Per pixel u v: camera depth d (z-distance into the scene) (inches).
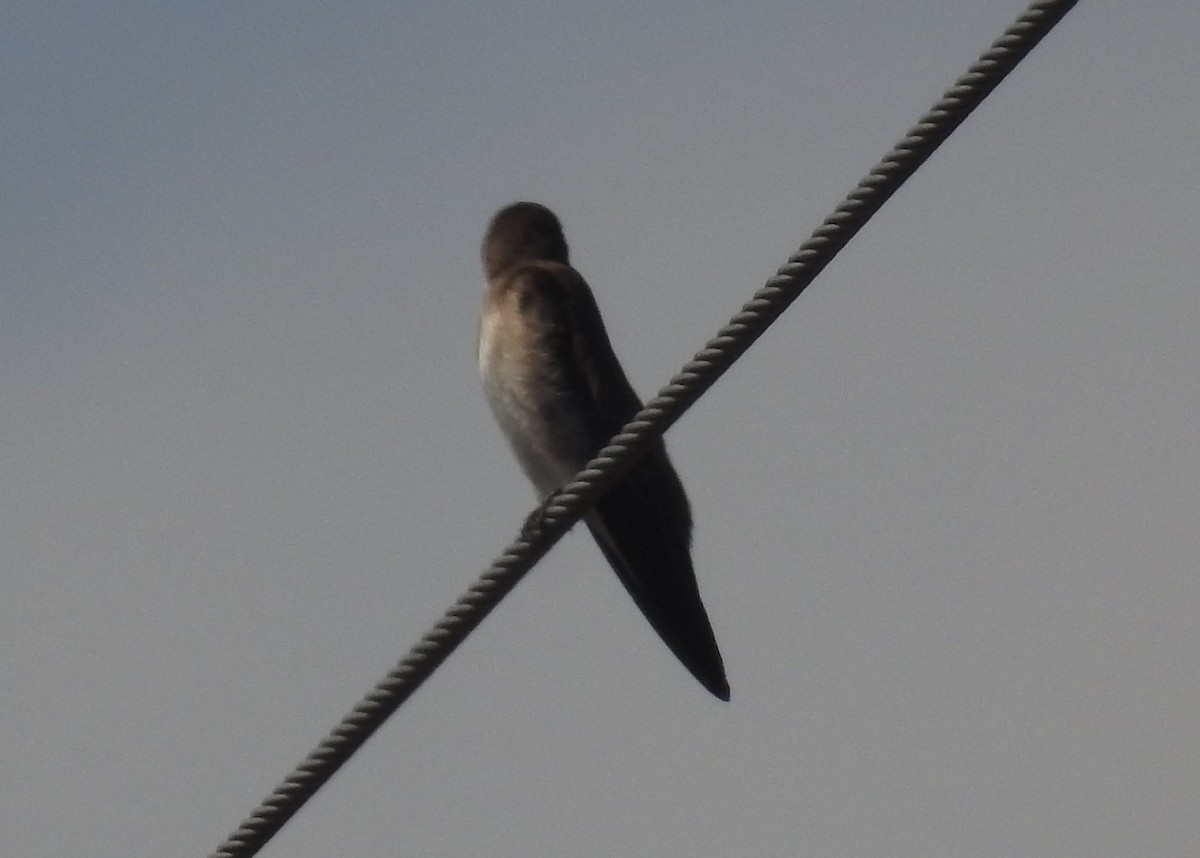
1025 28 333.7
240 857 385.1
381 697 385.4
